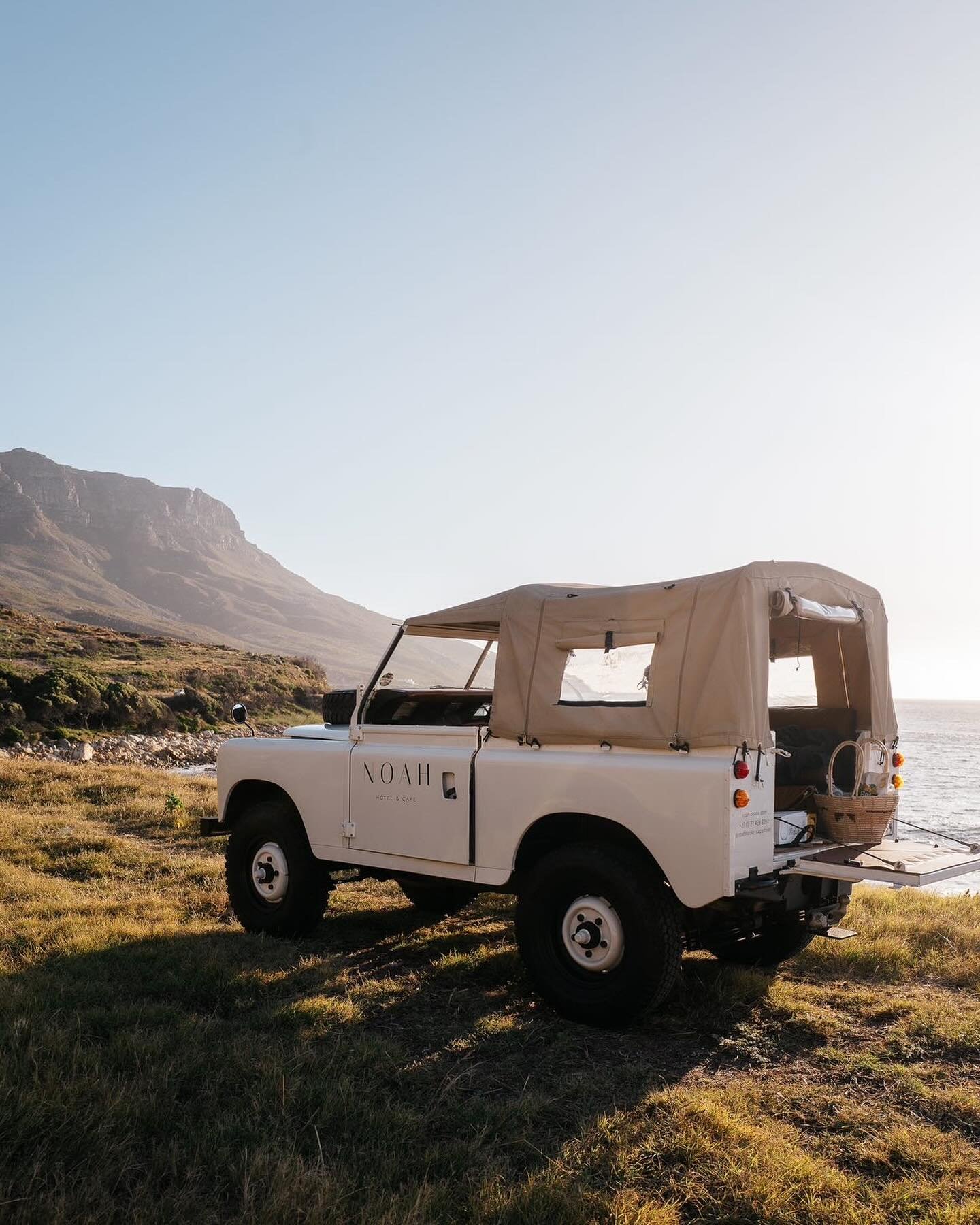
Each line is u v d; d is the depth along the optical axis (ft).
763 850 15.99
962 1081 14.38
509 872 17.89
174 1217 9.84
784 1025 16.78
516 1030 16.14
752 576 16.01
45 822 37.45
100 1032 15.25
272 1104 12.57
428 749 19.60
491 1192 10.48
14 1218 9.63
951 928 23.39
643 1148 11.75
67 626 240.32
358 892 27.89
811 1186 10.92
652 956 15.81
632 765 16.22
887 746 20.21
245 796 24.30
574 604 17.92
